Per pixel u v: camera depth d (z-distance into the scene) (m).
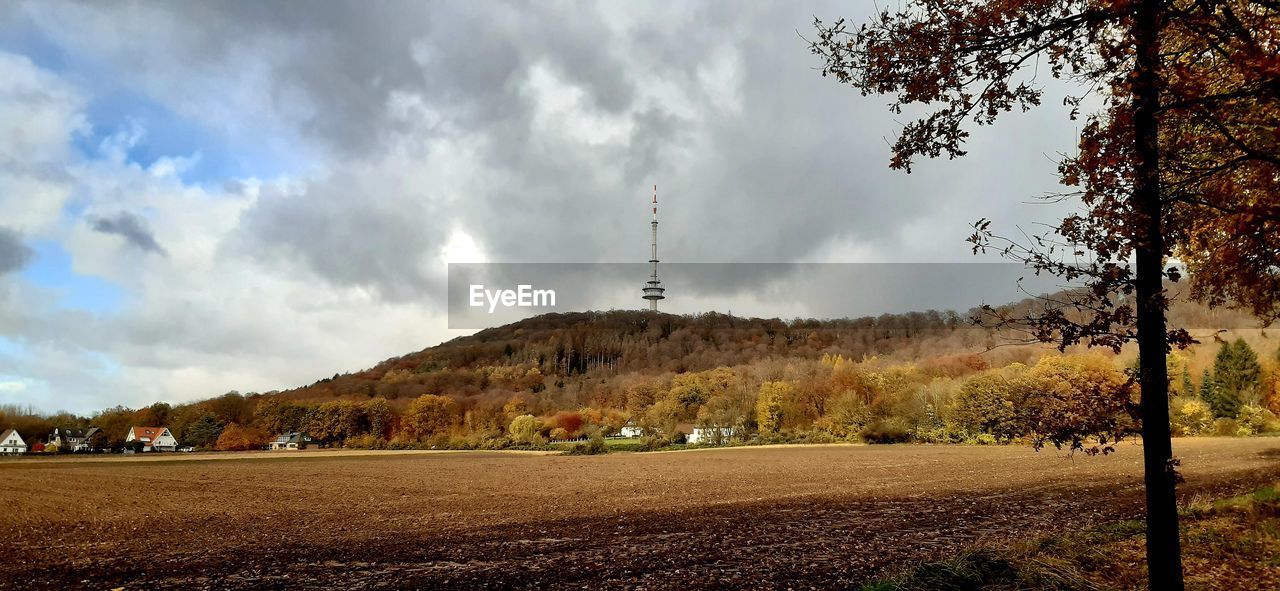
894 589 12.10
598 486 48.50
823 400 112.38
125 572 20.38
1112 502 28.11
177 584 18.56
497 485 51.50
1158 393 8.69
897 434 94.88
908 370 114.75
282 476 65.00
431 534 27.00
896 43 9.62
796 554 19.89
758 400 116.19
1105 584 11.46
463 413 161.12
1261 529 14.56
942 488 37.75
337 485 54.19
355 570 19.72
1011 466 51.28
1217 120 9.28
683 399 142.38
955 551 19.27
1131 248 8.58
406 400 170.38
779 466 62.31
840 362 147.38
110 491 49.72
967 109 9.70
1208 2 8.66
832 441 101.44
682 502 36.44
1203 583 11.25
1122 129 8.62
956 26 9.27
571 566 19.36
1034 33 9.14
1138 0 8.37
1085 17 8.80
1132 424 9.19
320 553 22.89
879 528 24.36
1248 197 10.69
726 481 49.16
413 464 83.06
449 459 94.62
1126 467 45.50
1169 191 9.45
